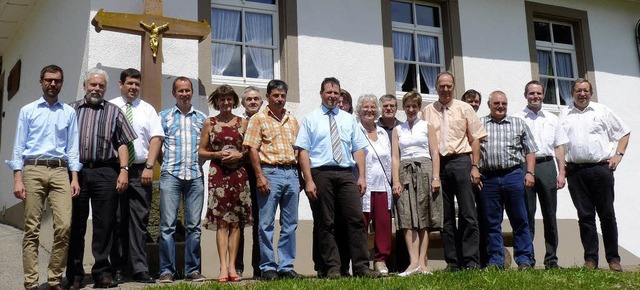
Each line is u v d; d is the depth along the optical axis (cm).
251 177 541
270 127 520
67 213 470
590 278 504
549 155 636
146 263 520
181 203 597
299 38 778
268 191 509
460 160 562
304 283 452
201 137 529
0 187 985
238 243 520
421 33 884
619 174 955
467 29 894
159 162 571
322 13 797
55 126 476
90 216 621
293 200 520
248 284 456
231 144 521
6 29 970
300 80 769
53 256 468
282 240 519
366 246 519
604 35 997
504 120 593
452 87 580
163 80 687
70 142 483
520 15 936
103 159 497
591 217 616
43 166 468
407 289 441
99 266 492
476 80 886
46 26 820
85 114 502
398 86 859
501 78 904
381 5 840
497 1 923
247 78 760
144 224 523
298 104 761
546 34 980
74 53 698
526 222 580
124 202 521
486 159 583
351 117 541
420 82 877
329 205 516
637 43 1016
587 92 624
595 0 998
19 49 959
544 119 650
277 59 780
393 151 567
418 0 886
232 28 765
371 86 814
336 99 533
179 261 579
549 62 973
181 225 594
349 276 510
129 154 524
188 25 669
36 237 470
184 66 702
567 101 977
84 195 496
